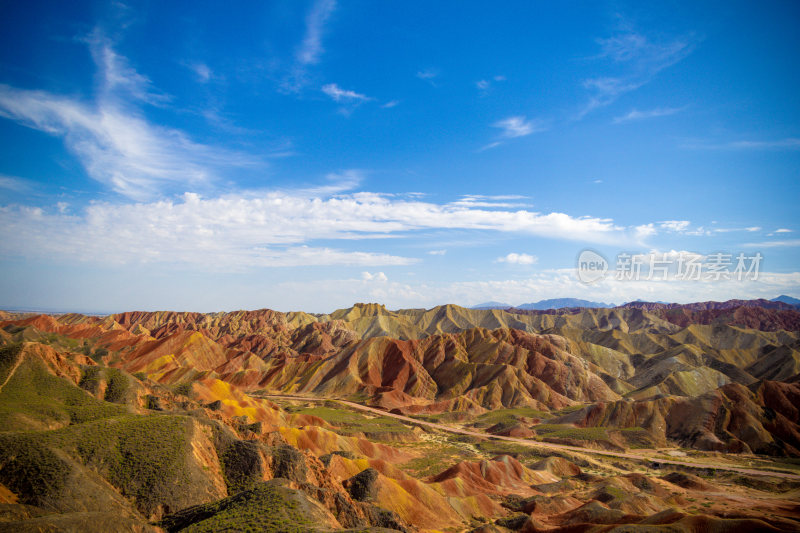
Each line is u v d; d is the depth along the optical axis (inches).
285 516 2102.6
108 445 2677.2
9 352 3435.0
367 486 3415.4
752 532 2827.3
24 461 2386.8
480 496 4067.4
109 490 2431.1
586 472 5359.3
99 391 3619.6
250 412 5211.6
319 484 3164.4
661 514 3238.2
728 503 4131.4
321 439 4712.1
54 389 3326.8
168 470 2615.7
